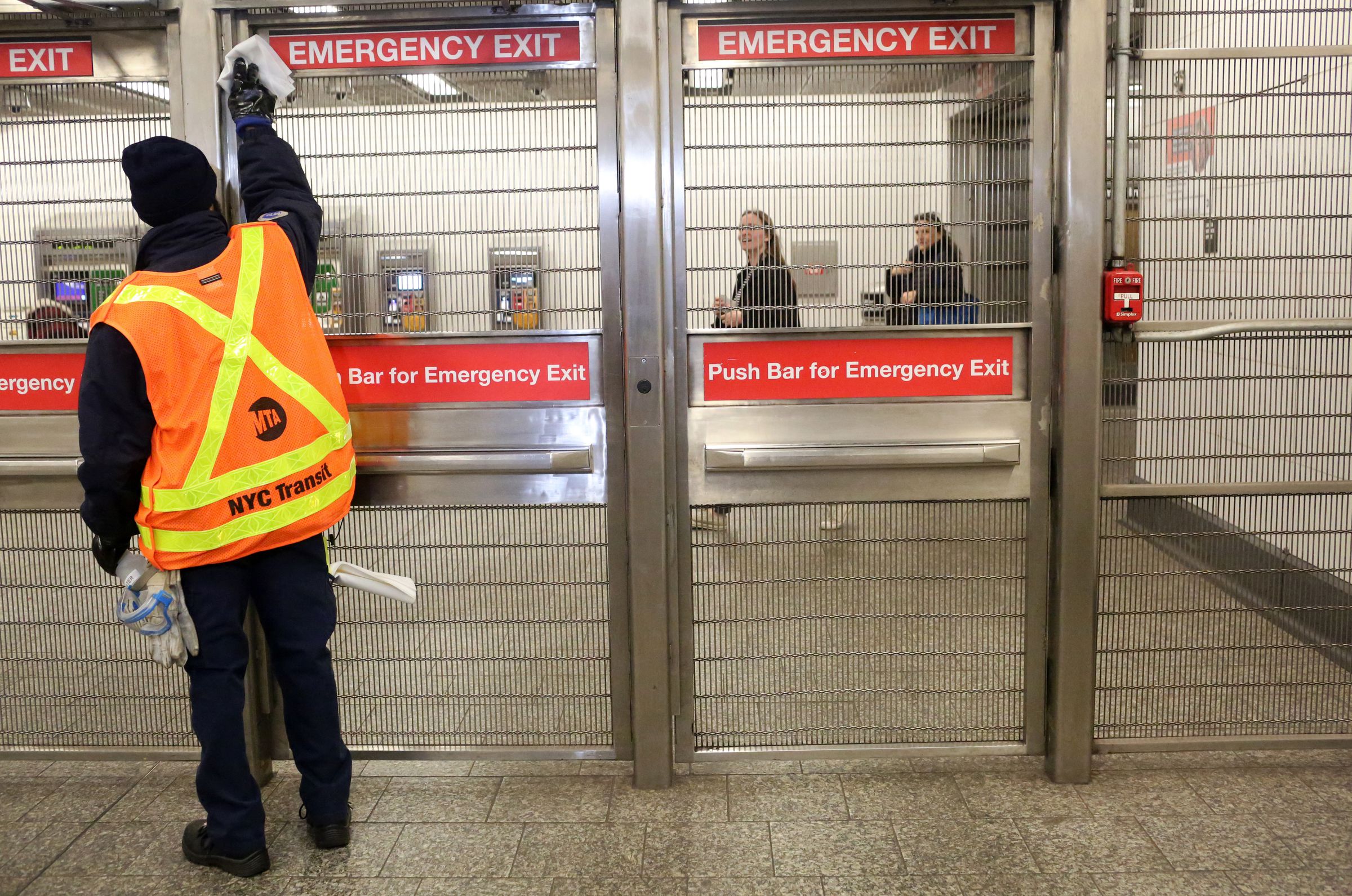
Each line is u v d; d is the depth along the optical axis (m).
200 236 2.25
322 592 2.36
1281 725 2.86
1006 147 2.60
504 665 3.24
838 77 2.58
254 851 2.28
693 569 2.73
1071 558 2.64
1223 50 2.61
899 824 2.47
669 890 2.21
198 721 2.24
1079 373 2.60
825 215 2.61
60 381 2.68
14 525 2.80
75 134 2.66
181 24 2.55
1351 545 2.82
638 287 2.54
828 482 2.68
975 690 2.78
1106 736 2.84
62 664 3.14
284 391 2.23
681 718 2.76
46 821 2.55
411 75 2.59
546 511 2.76
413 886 2.24
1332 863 2.27
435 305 2.67
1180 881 2.21
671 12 2.54
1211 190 2.72
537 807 2.59
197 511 2.15
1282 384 2.75
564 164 2.61
